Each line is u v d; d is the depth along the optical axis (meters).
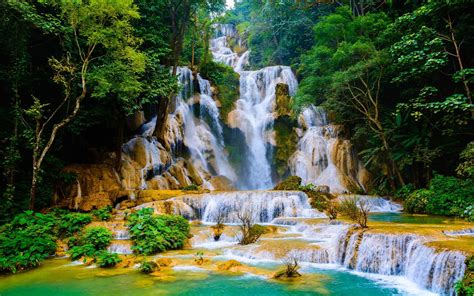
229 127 26.89
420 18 17.30
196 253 10.49
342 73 20.45
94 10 13.25
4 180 15.16
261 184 25.73
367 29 22.50
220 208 15.48
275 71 30.88
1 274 8.85
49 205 15.74
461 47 18.52
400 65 17.91
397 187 21.56
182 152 23.55
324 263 9.60
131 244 10.94
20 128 15.44
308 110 26.70
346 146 24.25
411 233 8.73
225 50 43.47
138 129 23.23
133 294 7.14
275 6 36.22
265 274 8.41
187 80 26.11
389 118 21.84
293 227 13.01
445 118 16.61
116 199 16.39
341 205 14.53
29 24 15.52
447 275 6.90
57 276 8.62
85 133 21.28
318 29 25.11
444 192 15.20
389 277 8.26
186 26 25.84
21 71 15.30
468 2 15.83
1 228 11.27
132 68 15.08
